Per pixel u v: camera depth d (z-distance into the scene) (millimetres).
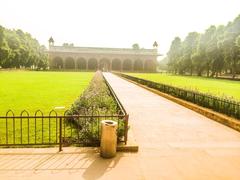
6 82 29109
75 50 96500
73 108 10258
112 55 98000
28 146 7008
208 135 8438
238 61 45125
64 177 5059
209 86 28516
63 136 7980
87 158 6016
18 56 70188
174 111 12727
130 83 32188
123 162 5883
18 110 12430
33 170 5316
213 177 5309
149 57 99812
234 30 45250
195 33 70250
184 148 7043
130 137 7383
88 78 41219
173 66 81875
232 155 6598
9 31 71188
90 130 6969
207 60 57312
